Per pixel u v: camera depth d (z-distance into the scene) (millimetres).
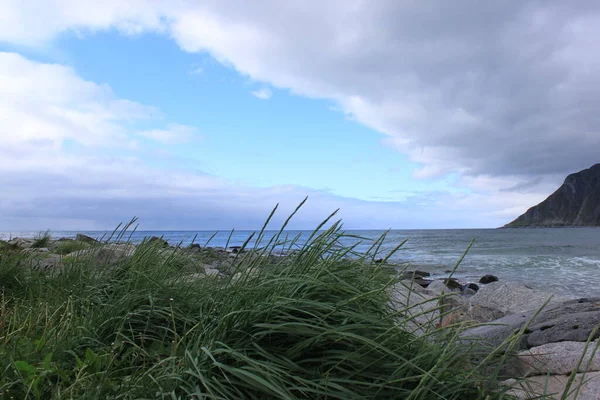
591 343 3244
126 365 2434
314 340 2213
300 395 2080
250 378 1955
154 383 1912
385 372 2201
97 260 4637
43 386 1999
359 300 2572
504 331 4055
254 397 1927
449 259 24922
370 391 2086
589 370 2893
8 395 1896
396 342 2311
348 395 1992
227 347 2047
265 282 2406
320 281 2369
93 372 2129
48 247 11703
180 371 1990
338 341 2281
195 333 2455
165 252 4469
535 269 19062
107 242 4324
